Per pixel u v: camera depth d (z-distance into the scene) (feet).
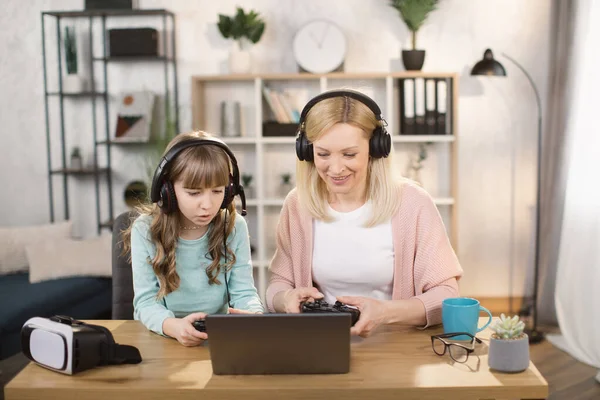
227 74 14.49
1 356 10.41
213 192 5.06
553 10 14.12
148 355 4.79
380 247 5.90
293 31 14.51
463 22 14.34
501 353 4.32
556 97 13.56
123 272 6.37
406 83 13.70
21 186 15.34
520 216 14.61
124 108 14.57
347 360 4.32
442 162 14.62
